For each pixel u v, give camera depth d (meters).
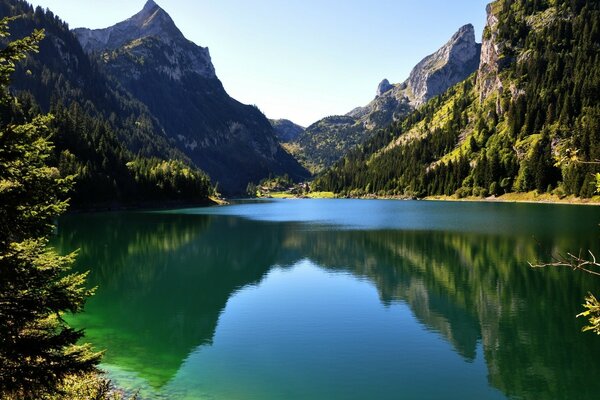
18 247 11.88
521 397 21.84
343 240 75.31
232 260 58.50
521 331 30.92
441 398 21.67
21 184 10.73
